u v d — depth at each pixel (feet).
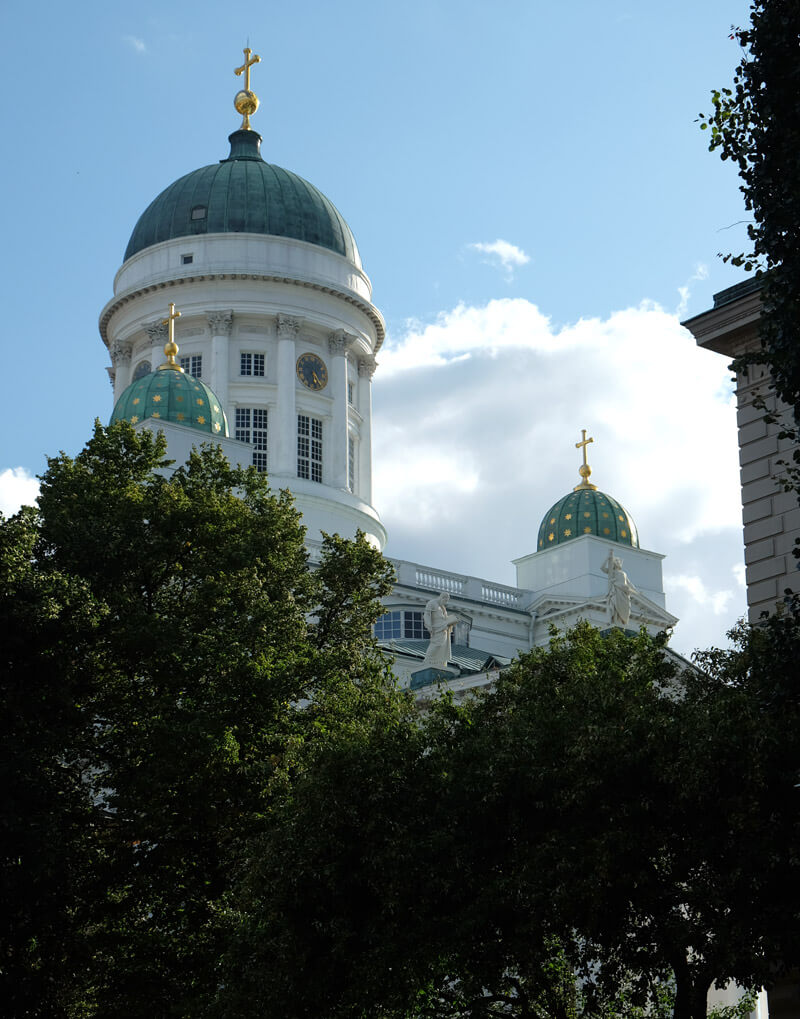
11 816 137.90
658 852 110.52
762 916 104.37
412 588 310.45
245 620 159.43
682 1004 111.55
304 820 118.42
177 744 144.87
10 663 146.61
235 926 133.59
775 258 100.73
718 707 108.06
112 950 148.25
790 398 101.76
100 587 160.15
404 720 128.77
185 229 346.95
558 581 338.13
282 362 336.29
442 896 114.32
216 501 168.96
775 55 100.58
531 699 127.44
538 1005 123.03
